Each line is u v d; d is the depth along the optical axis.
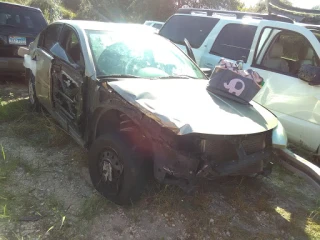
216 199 3.69
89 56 3.79
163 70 4.15
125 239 2.97
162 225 3.18
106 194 3.35
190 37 7.04
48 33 5.18
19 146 4.38
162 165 2.91
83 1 25.72
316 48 4.96
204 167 2.87
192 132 2.77
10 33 6.76
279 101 5.28
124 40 4.29
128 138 3.23
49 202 3.32
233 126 3.04
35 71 5.11
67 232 2.96
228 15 6.74
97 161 3.46
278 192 4.11
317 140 4.85
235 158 3.10
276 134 3.41
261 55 5.62
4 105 5.50
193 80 4.11
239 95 3.60
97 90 3.54
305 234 3.36
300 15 6.11
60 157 4.20
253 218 3.49
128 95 3.21
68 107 4.15
